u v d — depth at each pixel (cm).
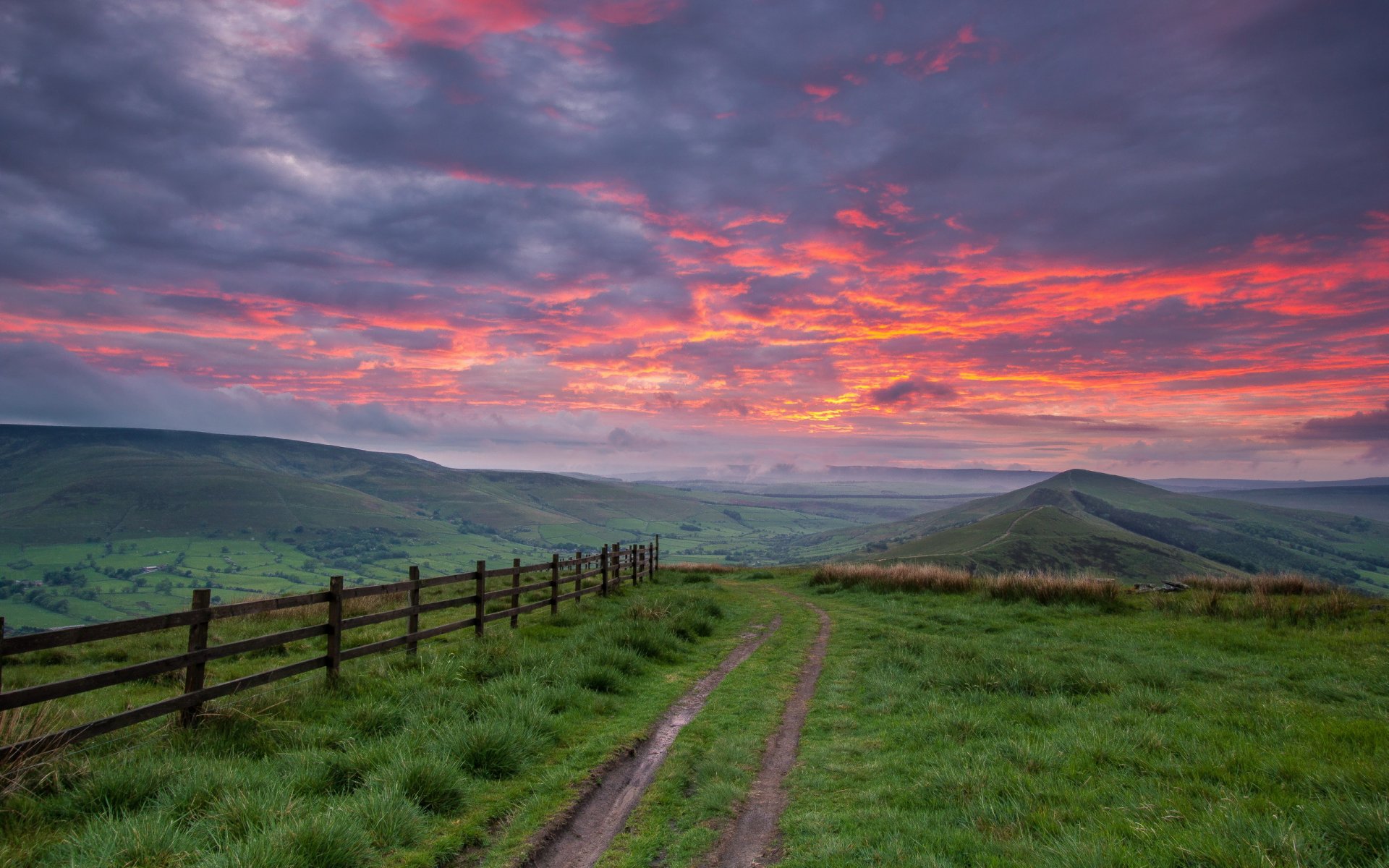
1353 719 728
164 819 480
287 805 494
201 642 670
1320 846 429
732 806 570
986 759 632
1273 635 1248
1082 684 904
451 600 1084
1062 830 475
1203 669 995
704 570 3350
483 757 622
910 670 1047
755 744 732
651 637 1190
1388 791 505
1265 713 755
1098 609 1623
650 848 500
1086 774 584
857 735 756
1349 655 1068
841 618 1653
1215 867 409
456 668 883
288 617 1479
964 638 1356
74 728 554
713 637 1400
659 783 621
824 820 536
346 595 852
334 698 777
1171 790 545
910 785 597
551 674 916
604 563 1919
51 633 523
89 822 466
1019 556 15488
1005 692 882
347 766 584
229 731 656
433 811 535
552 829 523
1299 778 555
